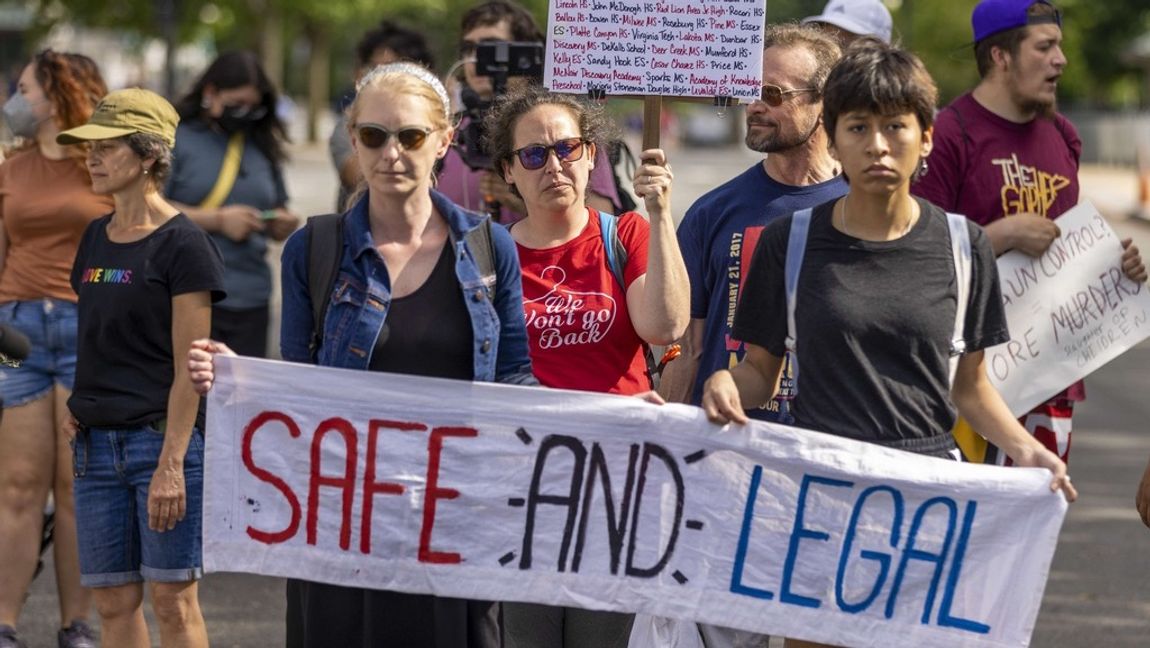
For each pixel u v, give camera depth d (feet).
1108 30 195.21
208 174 28.66
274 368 16.15
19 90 23.52
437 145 15.78
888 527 16.10
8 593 22.71
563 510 16.46
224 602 26.40
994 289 15.58
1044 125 22.18
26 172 23.49
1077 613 26.04
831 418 15.62
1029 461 15.83
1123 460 38.42
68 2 128.57
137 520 19.97
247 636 24.53
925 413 15.53
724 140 267.39
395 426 16.22
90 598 23.34
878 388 15.38
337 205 27.45
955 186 21.86
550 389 16.22
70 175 23.34
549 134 18.12
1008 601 16.05
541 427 16.29
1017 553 15.98
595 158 19.04
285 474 16.39
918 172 16.21
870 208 15.23
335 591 16.70
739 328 15.94
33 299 23.21
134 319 19.52
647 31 18.74
